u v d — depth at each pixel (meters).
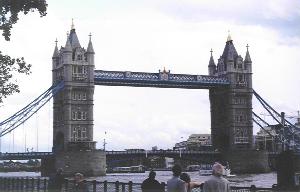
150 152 199.50
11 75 38.47
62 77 186.12
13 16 34.69
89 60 185.25
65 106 179.88
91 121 182.38
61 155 170.62
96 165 172.75
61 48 189.00
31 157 180.75
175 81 199.88
